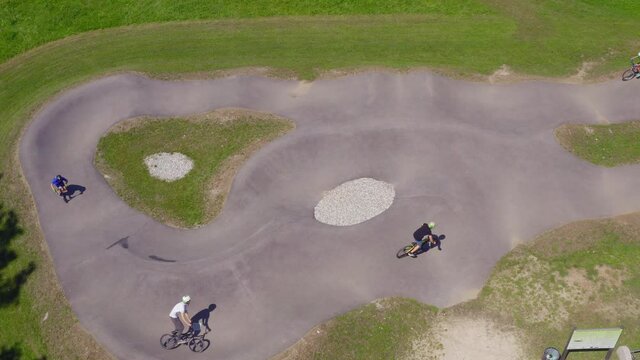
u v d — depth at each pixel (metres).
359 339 21.28
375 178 27.73
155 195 27.66
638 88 31.97
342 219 25.69
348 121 30.41
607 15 37.69
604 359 20.41
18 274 24.20
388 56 34.53
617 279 22.83
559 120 30.11
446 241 24.52
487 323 21.61
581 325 21.38
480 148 28.59
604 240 24.38
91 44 36.72
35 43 37.06
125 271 23.69
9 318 22.75
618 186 26.81
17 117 31.59
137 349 21.14
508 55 34.53
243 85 32.84
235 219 26.12
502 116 30.45
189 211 26.83
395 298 22.50
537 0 39.09
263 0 39.12
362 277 23.25
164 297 22.73
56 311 22.55
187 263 23.95
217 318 22.00
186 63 34.66
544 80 32.69
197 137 30.25
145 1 39.12
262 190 27.38
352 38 36.12
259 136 29.95
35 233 25.67
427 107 30.94
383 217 25.61
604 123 30.08
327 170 28.27
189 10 38.66
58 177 26.70
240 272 23.50
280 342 21.20
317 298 22.59
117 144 30.20
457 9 38.25
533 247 24.20
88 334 21.62
